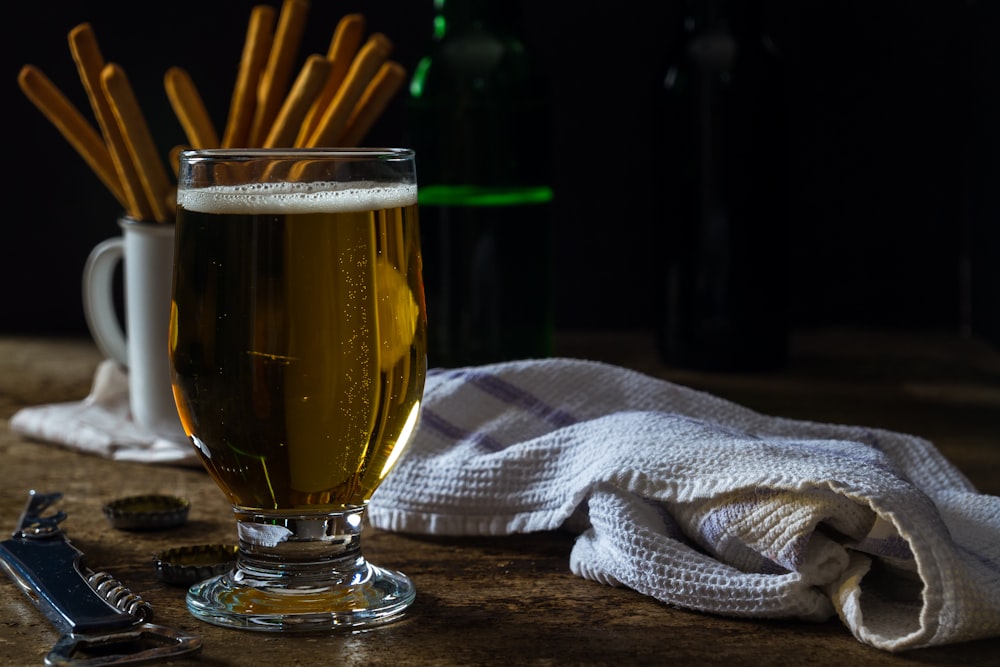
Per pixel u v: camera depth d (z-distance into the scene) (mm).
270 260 671
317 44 1283
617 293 1318
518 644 689
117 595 706
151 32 1287
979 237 1232
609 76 1286
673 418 775
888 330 1297
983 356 1170
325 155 677
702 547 735
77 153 1312
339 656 680
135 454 917
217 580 735
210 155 681
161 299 899
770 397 1040
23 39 1292
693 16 1086
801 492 698
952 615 668
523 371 840
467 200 1029
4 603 729
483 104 1024
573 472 769
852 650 682
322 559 717
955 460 899
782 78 1085
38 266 1328
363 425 683
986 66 1195
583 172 1301
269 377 672
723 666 671
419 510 792
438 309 1043
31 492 817
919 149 1272
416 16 1279
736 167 1074
